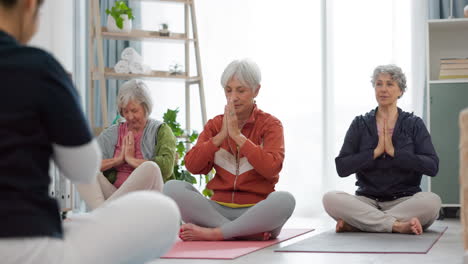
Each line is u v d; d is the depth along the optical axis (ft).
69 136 3.73
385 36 16.72
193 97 17.74
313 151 17.17
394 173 11.82
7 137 3.53
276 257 8.17
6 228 3.49
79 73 17.79
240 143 10.14
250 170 10.46
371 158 11.64
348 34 16.93
